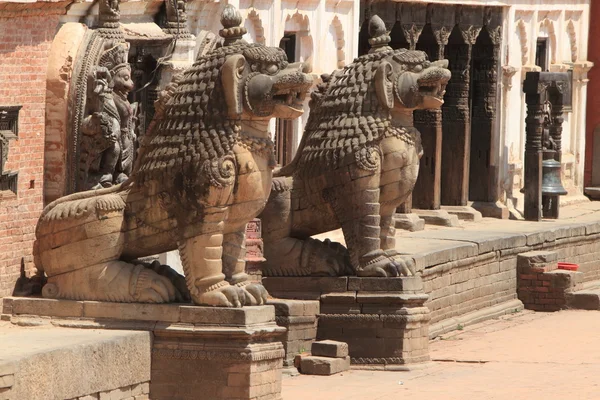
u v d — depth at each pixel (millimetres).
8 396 26734
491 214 56031
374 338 37094
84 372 28984
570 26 63094
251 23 44094
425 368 37281
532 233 49906
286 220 37750
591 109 65375
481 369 37375
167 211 31203
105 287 31453
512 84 57656
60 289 31922
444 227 51719
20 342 29172
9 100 32688
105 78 34062
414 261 38188
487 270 46688
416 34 52000
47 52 33844
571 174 63781
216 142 30594
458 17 53812
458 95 54625
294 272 37750
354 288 37281
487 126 56438
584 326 44844
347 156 36812
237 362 30766
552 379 36094
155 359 31078
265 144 31219
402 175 37156
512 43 57406
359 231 37156
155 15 38656
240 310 30766
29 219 33406
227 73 30531
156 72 37938
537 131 54844
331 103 37250
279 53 31031
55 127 34000
